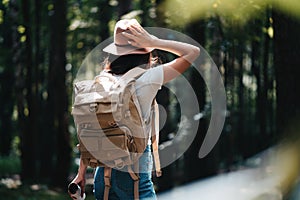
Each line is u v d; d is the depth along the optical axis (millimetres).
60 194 17609
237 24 13336
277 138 9227
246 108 26188
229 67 17953
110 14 22469
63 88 19812
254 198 13789
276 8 8930
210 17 14070
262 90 20297
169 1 14906
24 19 20375
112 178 4285
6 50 22156
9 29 21891
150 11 17688
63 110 19922
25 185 18734
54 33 19609
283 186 8852
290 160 8883
